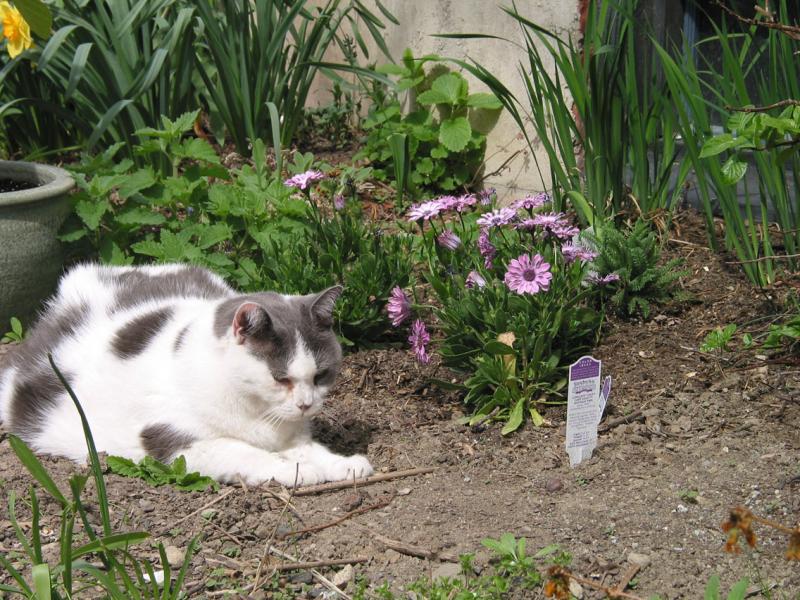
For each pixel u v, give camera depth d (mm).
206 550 1795
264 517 1842
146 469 1902
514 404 2031
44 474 1639
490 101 2574
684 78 2246
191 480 1892
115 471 1901
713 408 2012
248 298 1923
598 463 1938
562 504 1864
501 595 1722
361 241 2240
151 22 2580
